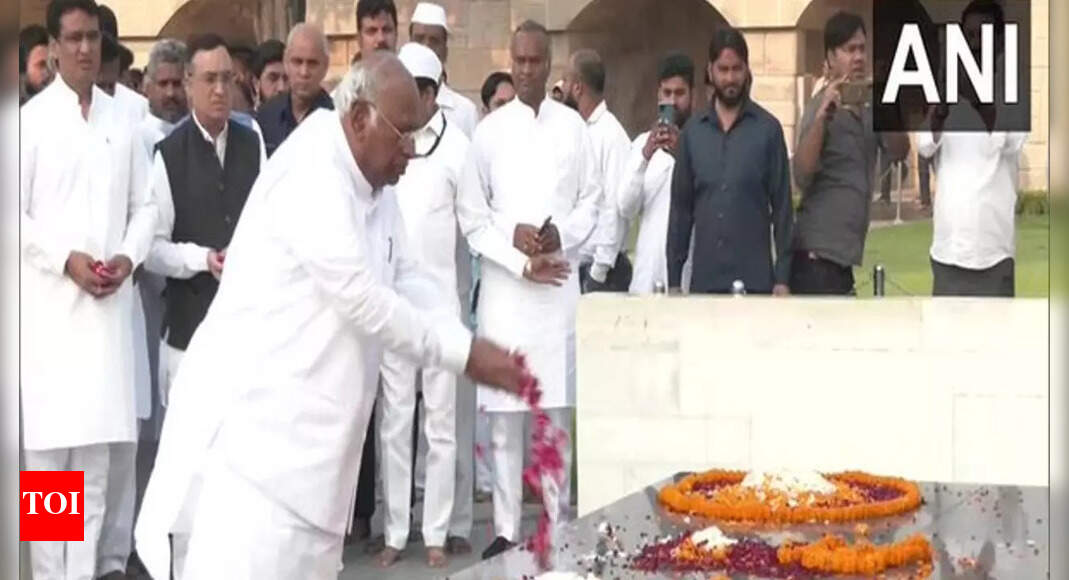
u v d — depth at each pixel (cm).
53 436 847
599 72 1107
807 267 949
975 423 877
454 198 934
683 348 908
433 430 941
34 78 904
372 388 594
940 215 968
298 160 573
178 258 891
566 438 949
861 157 945
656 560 658
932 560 659
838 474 820
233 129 909
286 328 576
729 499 755
